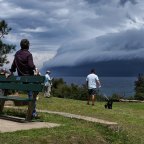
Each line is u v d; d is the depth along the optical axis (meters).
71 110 19.25
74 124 13.05
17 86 13.48
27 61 13.62
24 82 13.27
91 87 25.81
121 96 47.03
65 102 24.77
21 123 12.63
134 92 55.69
